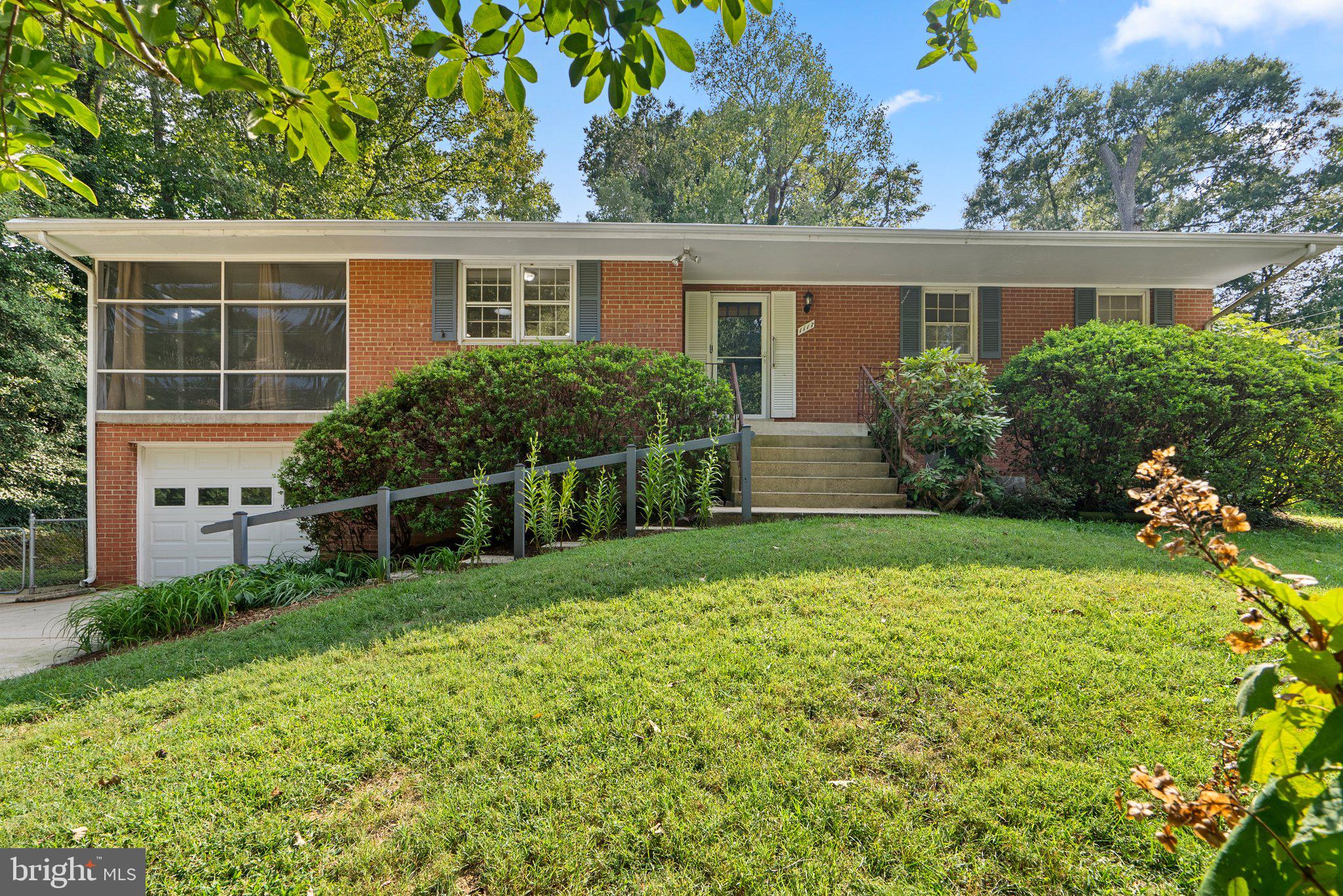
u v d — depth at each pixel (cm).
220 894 224
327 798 273
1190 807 122
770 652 372
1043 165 2811
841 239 912
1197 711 298
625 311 1009
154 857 241
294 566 681
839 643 378
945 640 376
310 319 1006
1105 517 856
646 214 2464
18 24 198
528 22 194
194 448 987
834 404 1145
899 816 247
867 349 1148
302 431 976
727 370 1155
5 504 1435
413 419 773
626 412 800
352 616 498
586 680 354
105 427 959
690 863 231
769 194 2448
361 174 1827
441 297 998
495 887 225
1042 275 1084
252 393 988
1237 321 1066
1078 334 907
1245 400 773
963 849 233
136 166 1505
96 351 963
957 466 852
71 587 970
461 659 392
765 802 257
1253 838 87
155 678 414
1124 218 2580
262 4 171
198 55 180
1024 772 265
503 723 316
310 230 873
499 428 771
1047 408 866
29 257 1327
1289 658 94
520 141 2070
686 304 1153
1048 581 482
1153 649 361
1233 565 118
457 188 2164
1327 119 2408
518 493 670
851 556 548
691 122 2539
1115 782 253
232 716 342
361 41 1670
